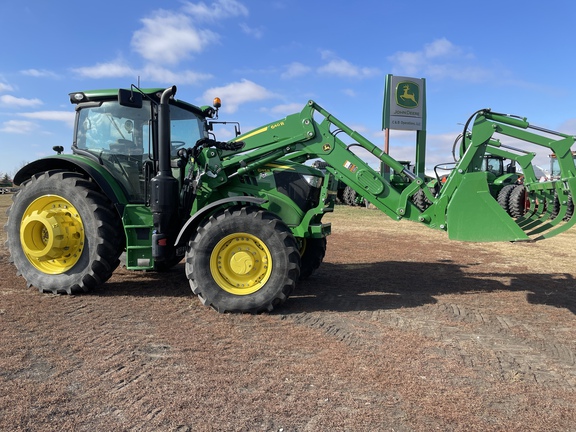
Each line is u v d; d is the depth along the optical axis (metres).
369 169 5.24
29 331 3.88
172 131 5.71
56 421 2.51
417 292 5.66
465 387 3.04
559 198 4.99
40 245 5.31
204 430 2.46
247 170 5.27
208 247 4.57
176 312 4.55
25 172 5.68
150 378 3.05
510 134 4.88
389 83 22.58
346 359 3.45
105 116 5.52
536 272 7.09
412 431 2.50
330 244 9.86
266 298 4.52
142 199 5.34
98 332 3.91
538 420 2.64
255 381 3.05
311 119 5.30
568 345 3.89
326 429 2.50
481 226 4.84
